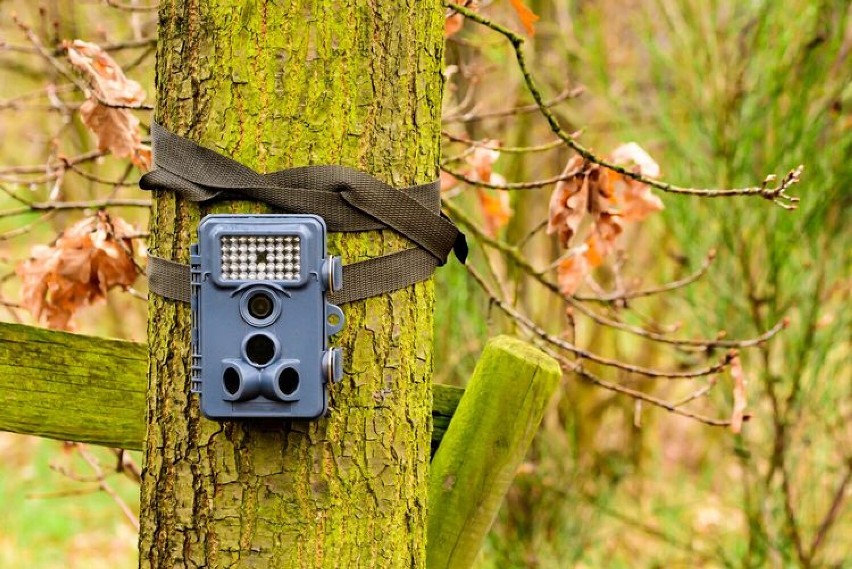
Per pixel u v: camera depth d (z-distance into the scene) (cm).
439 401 246
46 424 242
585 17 732
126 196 729
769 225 568
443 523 235
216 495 202
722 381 582
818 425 584
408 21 206
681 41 611
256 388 189
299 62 199
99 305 327
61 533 842
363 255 204
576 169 319
